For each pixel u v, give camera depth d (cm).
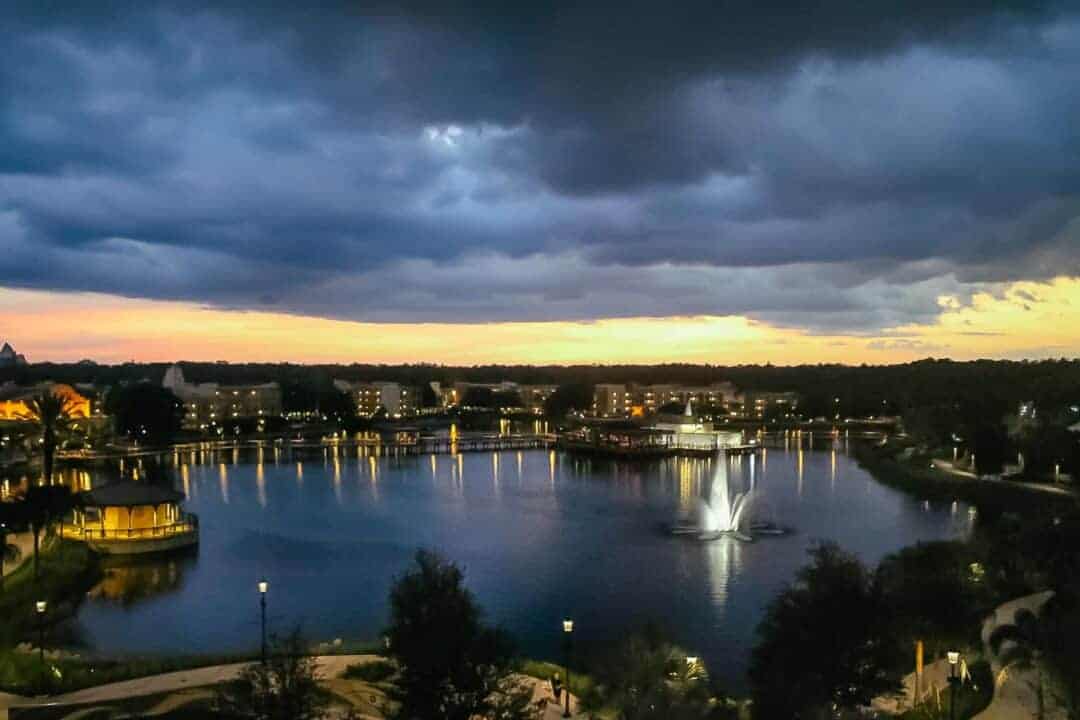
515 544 10756
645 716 4175
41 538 9575
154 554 9875
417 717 3609
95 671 5162
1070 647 4281
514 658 5034
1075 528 7019
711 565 9494
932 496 14838
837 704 4212
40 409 11275
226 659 5347
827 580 4434
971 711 4469
